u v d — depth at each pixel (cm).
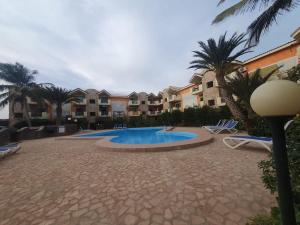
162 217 254
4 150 756
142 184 374
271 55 1639
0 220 270
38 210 292
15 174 494
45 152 825
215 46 1441
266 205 268
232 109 1391
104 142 944
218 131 1235
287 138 201
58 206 301
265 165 218
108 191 349
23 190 377
